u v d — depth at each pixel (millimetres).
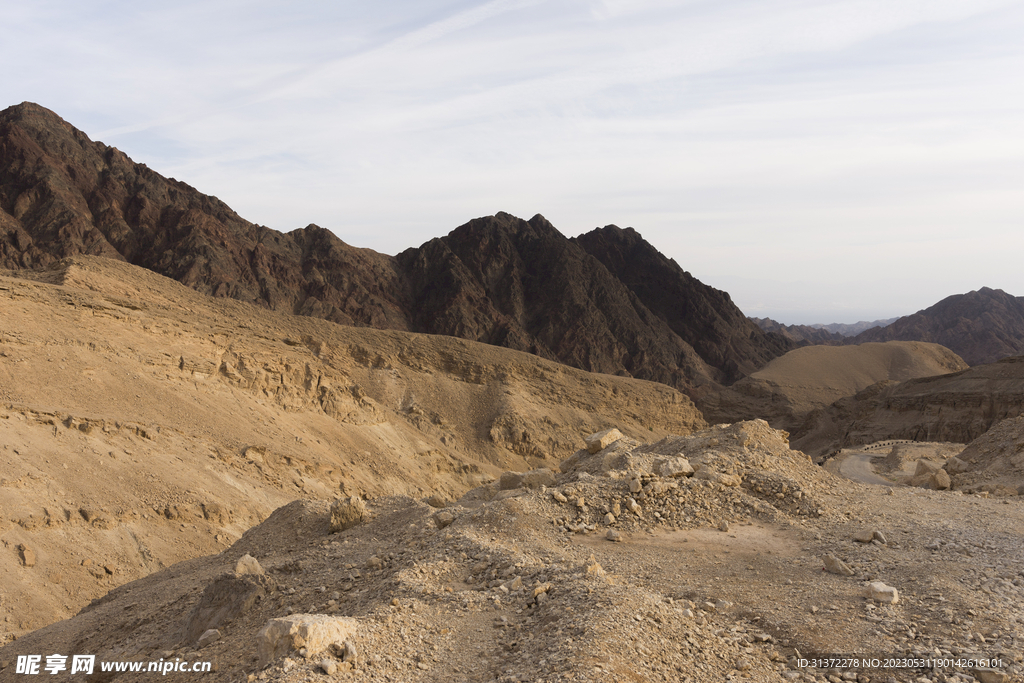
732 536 17328
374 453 82562
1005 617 11703
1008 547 15789
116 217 174125
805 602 12664
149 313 76812
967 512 19453
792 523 18109
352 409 88062
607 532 17328
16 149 169000
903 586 13242
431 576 14664
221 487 54812
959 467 33000
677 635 10852
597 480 20031
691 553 16062
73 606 36625
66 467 45938
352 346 113125
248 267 182125
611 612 11102
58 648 19578
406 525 19969
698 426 146625
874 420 142125
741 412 185000
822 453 137750
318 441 78250
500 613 12680
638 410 137500
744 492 20031
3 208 157250
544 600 12586
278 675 9672
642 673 9461
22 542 37812
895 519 18359
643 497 19062
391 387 111062
